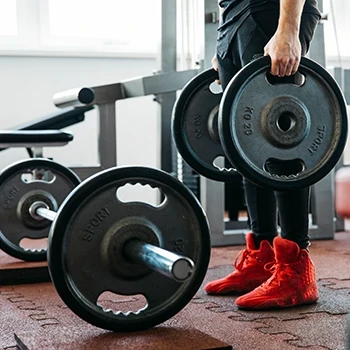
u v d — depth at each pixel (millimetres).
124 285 1752
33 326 1973
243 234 3746
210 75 2281
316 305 2160
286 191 2039
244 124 1882
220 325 1935
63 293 1696
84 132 4926
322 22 3645
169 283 1784
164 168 4098
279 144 1907
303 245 2168
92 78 4957
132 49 5008
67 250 1696
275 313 2064
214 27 3479
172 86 3561
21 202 2875
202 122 2312
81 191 1684
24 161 2863
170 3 3949
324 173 1952
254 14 2025
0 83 4758
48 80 4855
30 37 4820
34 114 4836
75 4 4895
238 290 2326
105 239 1720
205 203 3682
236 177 2332
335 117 1957
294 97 1912
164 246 1765
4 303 2344
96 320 1729
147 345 1628
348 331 1323
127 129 5062
